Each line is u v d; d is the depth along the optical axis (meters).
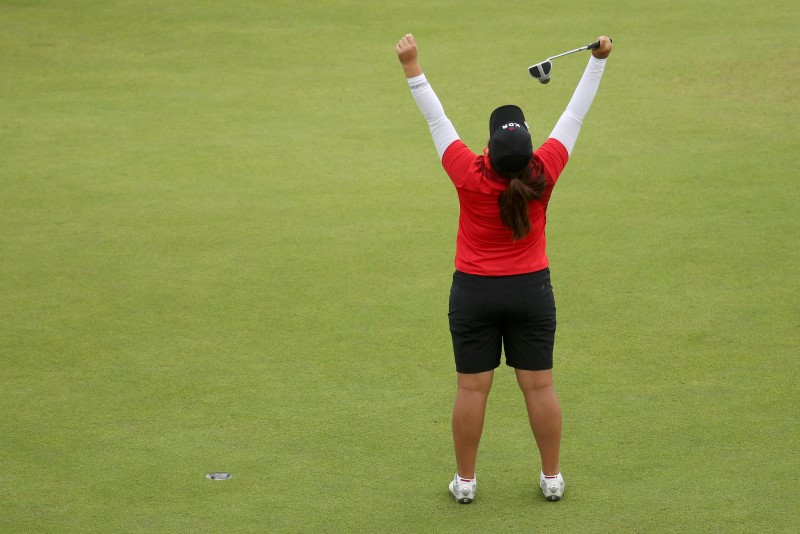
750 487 18.69
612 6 60.47
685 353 24.56
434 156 41.19
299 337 26.11
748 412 21.61
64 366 24.58
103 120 45.78
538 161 17.17
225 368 24.44
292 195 37.22
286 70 52.41
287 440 21.02
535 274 17.39
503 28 57.38
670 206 34.97
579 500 18.48
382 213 35.41
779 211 34.00
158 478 19.55
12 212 35.56
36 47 55.81
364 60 53.50
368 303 28.20
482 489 19.02
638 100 46.59
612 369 23.89
